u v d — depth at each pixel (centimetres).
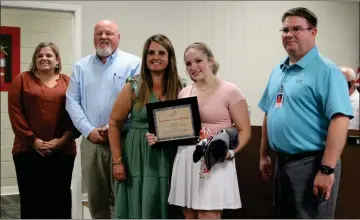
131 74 270
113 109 230
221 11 450
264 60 472
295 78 196
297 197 196
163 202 219
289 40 194
